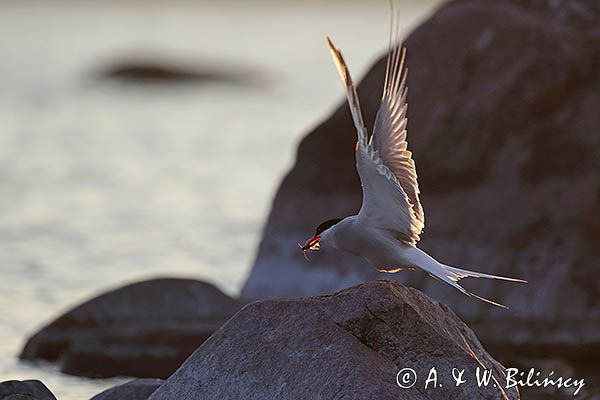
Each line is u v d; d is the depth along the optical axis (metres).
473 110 18.91
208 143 45.03
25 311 19.19
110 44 97.19
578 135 18.42
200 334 16.16
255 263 20.02
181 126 50.50
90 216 29.05
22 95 61.31
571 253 17.61
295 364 9.84
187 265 23.80
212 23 134.38
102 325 16.84
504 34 19.14
